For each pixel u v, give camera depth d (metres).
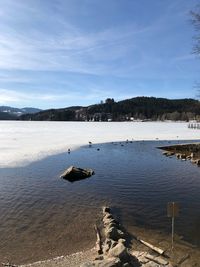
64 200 19.06
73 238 13.55
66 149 44.53
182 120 171.38
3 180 23.91
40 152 39.75
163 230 14.16
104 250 11.89
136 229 14.31
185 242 12.76
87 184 23.39
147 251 11.86
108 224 14.54
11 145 45.62
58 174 26.83
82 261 11.02
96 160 36.09
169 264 10.70
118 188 22.14
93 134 74.94
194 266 10.66
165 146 50.28
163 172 28.58
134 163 34.28
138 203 18.39
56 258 11.53
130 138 66.12
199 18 16.56
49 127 107.19
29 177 25.28
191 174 27.59
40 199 19.19
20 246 12.79
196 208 17.33
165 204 18.14
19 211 16.94
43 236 13.78
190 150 47.69
